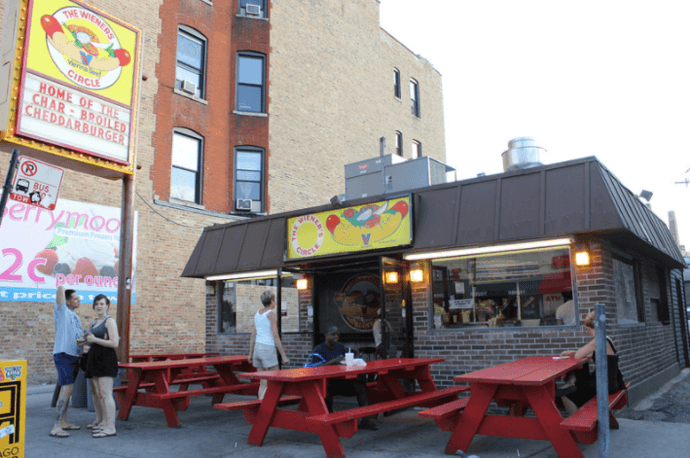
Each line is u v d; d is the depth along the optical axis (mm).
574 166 7234
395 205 8406
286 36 19203
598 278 7137
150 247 14312
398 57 26406
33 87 7254
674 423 6785
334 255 8945
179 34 16203
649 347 9688
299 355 10461
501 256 8062
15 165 4867
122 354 8391
